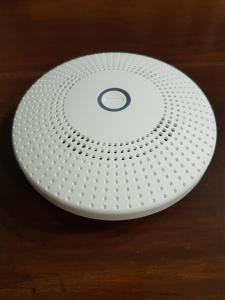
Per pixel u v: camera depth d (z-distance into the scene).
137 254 0.41
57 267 0.40
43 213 0.45
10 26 0.69
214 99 0.55
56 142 0.42
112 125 0.42
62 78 0.49
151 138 0.41
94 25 0.69
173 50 0.63
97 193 0.38
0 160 0.49
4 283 0.40
